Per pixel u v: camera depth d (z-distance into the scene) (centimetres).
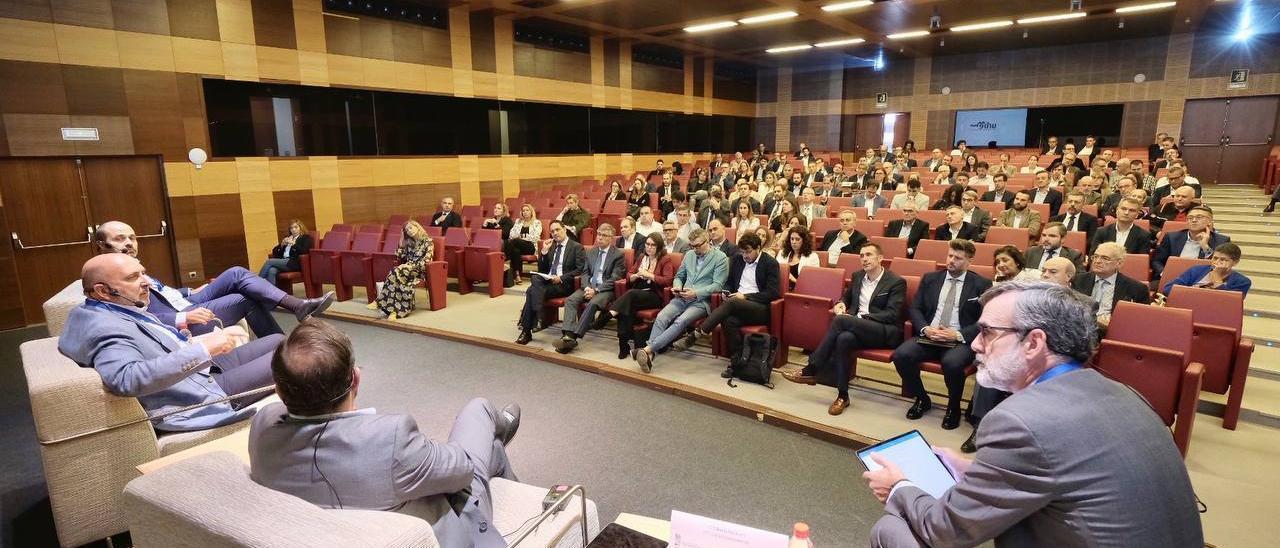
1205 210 479
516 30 1138
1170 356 309
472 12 1052
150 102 721
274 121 830
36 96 643
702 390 420
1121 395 117
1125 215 522
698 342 536
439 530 154
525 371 473
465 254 720
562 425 374
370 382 448
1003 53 1483
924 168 1231
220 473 129
